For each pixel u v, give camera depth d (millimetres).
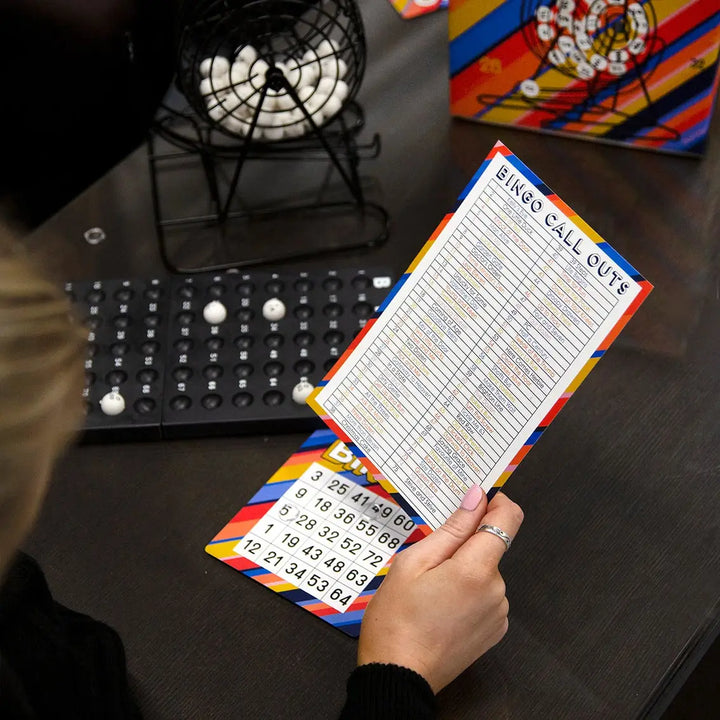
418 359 693
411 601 637
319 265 994
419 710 608
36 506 484
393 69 1197
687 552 755
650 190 1040
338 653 715
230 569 769
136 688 703
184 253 1013
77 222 1052
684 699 775
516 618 723
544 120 1098
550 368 653
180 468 839
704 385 863
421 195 1060
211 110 993
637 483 801
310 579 756
